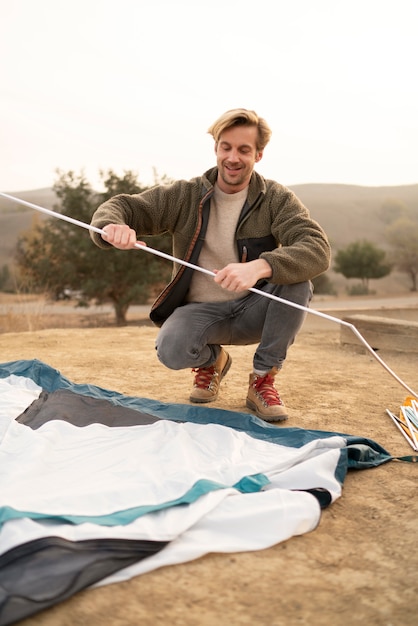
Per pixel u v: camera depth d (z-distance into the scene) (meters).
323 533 2.17
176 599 1.75
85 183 16.80
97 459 2.54
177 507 2.12
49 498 2.08
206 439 2.86
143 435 2.88
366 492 2.53
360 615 1.70
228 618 1.68
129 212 3.32
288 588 1.83
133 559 1.86
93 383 4.41
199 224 3.36
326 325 8.84
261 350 3.47
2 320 10.38
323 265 3.23
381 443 3.15
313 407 3.82
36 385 3.64
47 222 17.17
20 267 17.59
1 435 2.72
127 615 1.67
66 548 1.78
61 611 1.68
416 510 2.36
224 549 1.99
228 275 2.93
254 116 3.20
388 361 5.53
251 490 2.31
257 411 3.51
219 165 3.29
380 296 30.58
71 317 19.16
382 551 2.05
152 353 5.75
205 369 3.86
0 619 1.58
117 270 16.28
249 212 3.38
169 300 3.53
